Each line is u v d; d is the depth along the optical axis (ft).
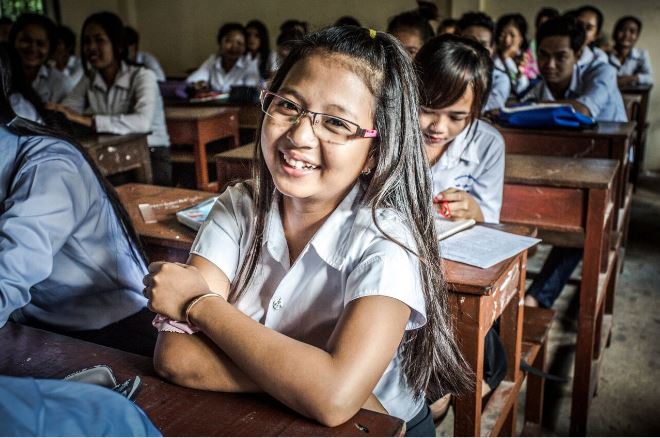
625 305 9.91
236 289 3.46
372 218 3.04
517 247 4.76
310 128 2.87
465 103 5.66
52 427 1.77
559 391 7.77
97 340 4.51
